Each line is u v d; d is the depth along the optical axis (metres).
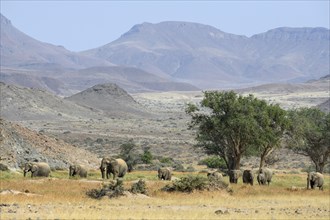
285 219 46.66
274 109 109.38
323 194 77.12
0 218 39.41
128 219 42.16
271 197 70.50
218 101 107.88
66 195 60.97
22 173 94.50
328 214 53.16
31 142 111.50
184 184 69.44
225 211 50.47
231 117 105.75
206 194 67.62
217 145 111.12
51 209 47.91
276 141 109.31
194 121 113.88
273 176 115.62
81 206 52.00
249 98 111.25
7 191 60.97
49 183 73.75
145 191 65.56
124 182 79.31
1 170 94.06
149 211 49.41
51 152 112.62
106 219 41.62
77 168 90.12
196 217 44.66
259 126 107.69
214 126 107.81
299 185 95.50
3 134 103.75
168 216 44.94
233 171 93.00
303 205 62.47
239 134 105.62
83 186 70.88
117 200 59.31
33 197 56.97
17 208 47.78
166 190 69.75
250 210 55.19
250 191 75.31
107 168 88.69
